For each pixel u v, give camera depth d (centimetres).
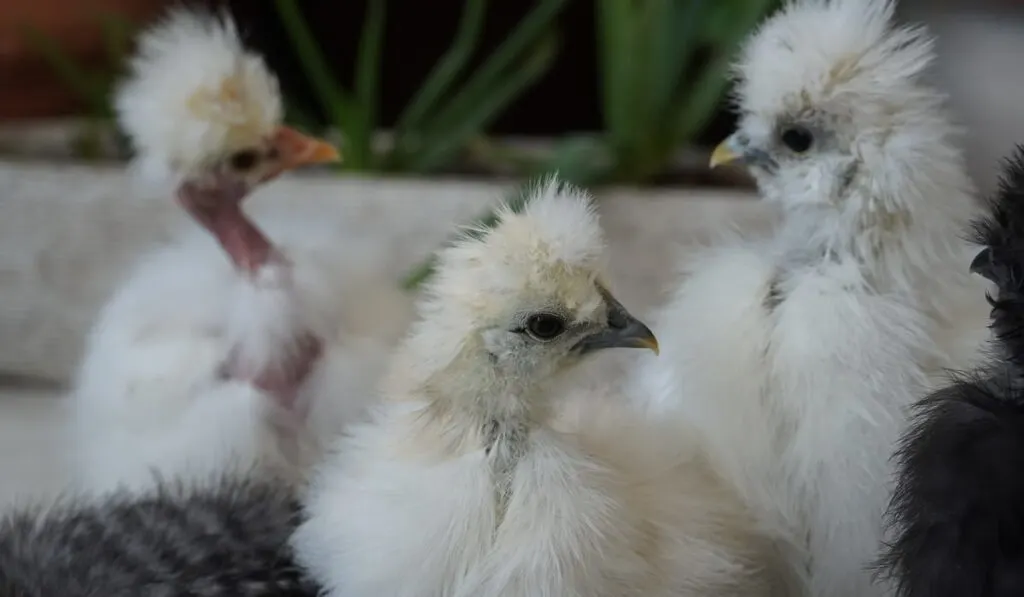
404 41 100
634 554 58
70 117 92
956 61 92
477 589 57
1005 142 86
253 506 63
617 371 66
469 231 61
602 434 61
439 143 86
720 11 83
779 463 62
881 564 58
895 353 60
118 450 68
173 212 80
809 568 62
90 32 90
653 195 78
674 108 85
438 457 58
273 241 73
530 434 59
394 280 76
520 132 103
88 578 59
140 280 72
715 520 61
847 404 60
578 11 99
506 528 58
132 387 68
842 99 61
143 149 69
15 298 82
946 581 56
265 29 98
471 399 58
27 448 77
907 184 61
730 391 62
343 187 79
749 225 71
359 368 69
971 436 57
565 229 58
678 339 63
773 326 62
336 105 86
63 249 81
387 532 58
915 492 57
